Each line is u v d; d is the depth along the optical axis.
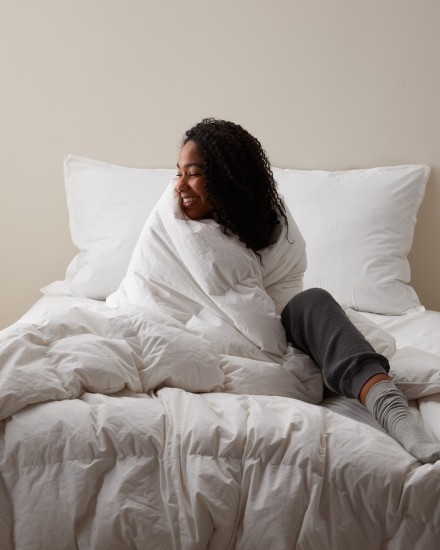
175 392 1.58
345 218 2.73
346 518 1.36
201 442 1.41
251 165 2.03
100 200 2.83
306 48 2.88
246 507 1.36
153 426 1.43
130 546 1.34
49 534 1.33
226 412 1.51
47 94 2.97
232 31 2.90
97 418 1.44
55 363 1.58
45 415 1.42
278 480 1.37
